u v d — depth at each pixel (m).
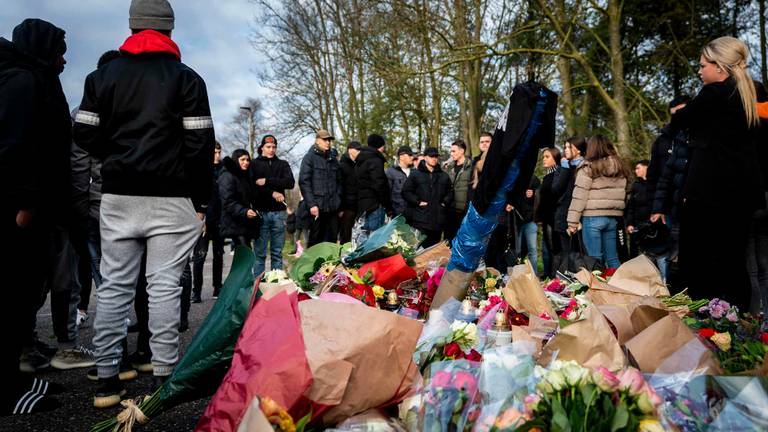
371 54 14.57
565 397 1.49
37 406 2.80
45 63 2.99
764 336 2.55
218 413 1.76
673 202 5.19
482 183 2.98
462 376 1.77
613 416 1.41
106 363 2.94
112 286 2.94
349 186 8.81
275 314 1.93
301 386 1.72
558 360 1.73
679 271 3.33
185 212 3.03
